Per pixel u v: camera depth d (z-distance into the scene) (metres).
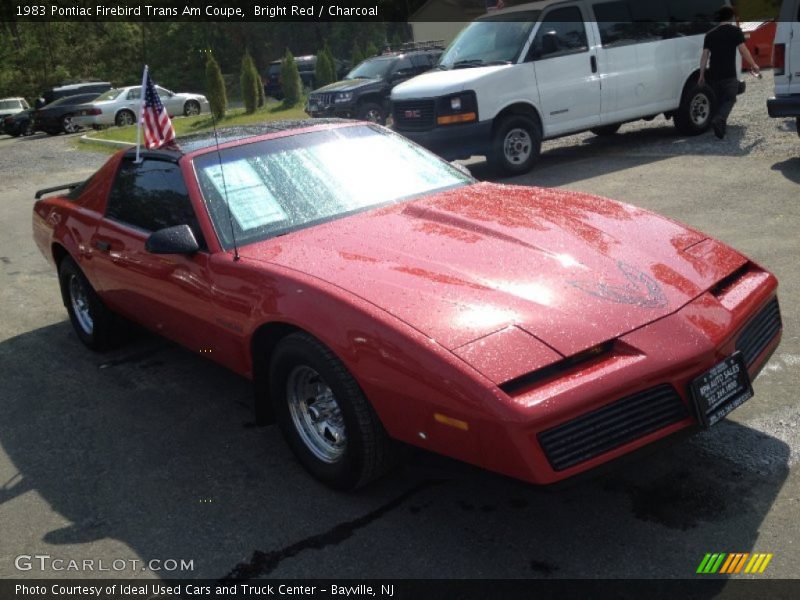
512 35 10.16
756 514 2.84
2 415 4.43
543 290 2.87
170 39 50.16
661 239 3.34
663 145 10.86
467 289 2.89
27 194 13.49
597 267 3.03
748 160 8.93
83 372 4.95
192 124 25.41
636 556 2.69
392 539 2.93
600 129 12.64
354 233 3.51
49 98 31.34
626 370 2.56
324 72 30.86
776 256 5.55
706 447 3.31
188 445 3.85
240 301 3.35
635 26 10.57
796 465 3.11
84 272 4.82
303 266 3.22
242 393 4.42
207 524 3.16
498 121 9.91
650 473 3.17
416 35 39.53
